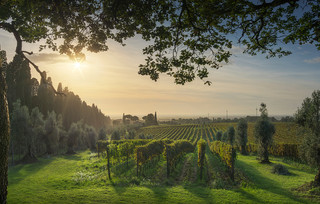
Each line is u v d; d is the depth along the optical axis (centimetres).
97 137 5709
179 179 1800
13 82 6769
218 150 2400
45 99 8631
